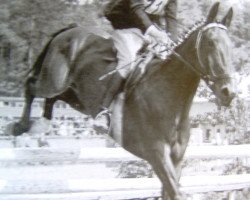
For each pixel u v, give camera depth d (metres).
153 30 4.36
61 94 5.31
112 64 4.71
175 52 4.19
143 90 4.26
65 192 4.88
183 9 18.53
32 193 4.79
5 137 12.26
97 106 4.71
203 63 4.01
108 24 15.83
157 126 4.11
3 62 17.75
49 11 17.62
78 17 17.44
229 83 3.86
